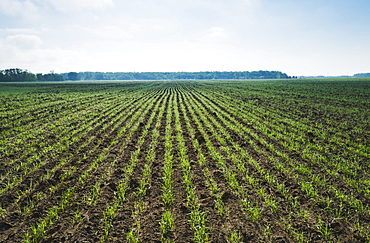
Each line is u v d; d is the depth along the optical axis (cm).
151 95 4347
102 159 1027
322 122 1781
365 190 745
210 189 779
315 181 818
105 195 738
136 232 580
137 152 1109
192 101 3272
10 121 1786
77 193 750
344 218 623
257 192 745
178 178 862
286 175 870
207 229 588
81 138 1346
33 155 1067
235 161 992
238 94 4250
